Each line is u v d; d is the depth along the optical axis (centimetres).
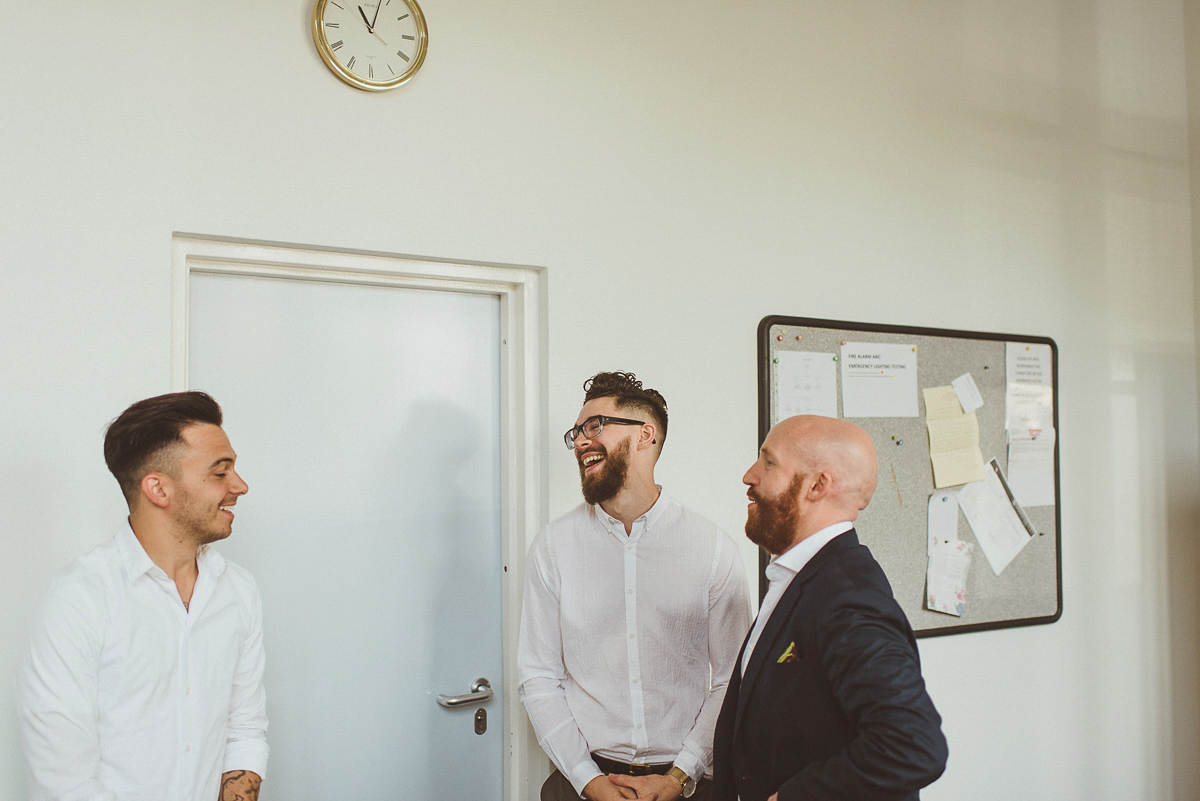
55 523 153
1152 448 296
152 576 129
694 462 218
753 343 227
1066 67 284
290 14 175
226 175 169
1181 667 297
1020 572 266
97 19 159
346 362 192
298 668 185
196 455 129
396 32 184
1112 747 283
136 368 161
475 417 207
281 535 183
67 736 118
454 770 201
